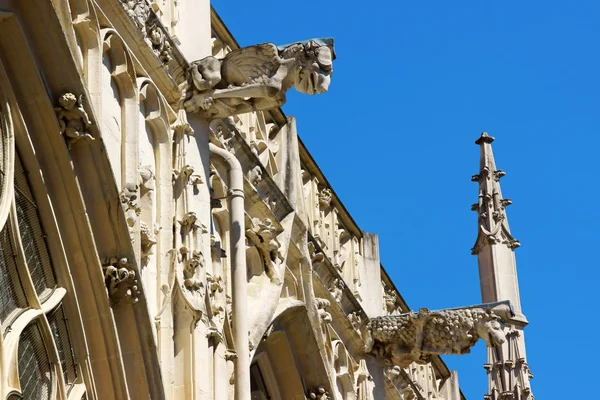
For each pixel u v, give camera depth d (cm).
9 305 2117
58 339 2195
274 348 2902
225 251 2603
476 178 3688
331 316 3077
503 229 3625
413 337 3167
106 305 2216
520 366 3491
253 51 2542
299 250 2916
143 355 2245
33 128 2178
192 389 2328
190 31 2620
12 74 2156
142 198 2369
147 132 2428
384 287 3425
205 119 2570
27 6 2155
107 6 2358
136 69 2412
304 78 2538
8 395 2053
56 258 2200
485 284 3584
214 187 2638
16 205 2156
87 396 2208
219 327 2459
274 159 2947
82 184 2216
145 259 2330
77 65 2203
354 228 3322
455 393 3697
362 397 3136
